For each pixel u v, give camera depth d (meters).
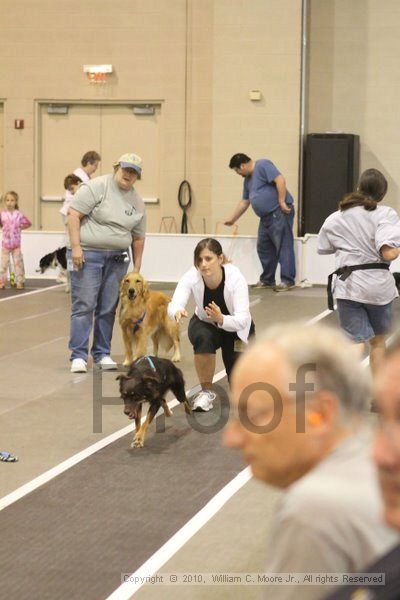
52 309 13.48
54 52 19.38
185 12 19.02
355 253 7.29
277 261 15.60
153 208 19.56
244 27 18.20
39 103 19.55
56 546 4.85
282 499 2.01
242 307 7.29
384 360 1.63
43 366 9.62
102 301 9.58
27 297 14.71
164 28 19.11
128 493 5.73
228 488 5.82
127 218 9.43
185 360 9.87
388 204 18.98
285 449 2.01
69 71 19.39
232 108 18.39
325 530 1.87
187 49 19.09
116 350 10.55
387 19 18.66
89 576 4.45
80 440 6.95
